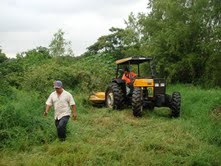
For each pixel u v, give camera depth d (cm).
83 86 1495
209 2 1834
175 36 1894
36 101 1014
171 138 771
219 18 1822
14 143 715
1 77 1271
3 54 1619
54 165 595
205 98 1208
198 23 1867
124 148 702
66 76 1521
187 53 1930
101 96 1269
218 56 1761
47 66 1598
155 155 658
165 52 1967
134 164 611
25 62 1839
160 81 1080
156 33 2036
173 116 1041
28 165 595
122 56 3045
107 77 1605
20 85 1400
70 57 2066
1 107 824
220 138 745
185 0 1961
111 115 1059
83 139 778
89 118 1008
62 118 768
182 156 664
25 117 809
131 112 1103
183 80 1972
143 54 2125
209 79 1792
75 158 625
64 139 767
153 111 1130
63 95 777
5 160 635
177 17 1959
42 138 760
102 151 672
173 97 1038
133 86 1113
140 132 840
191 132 824
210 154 654
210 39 1850
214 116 972
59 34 2089
